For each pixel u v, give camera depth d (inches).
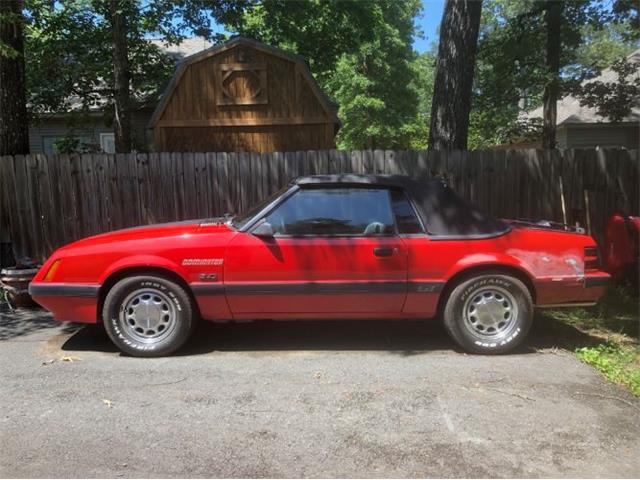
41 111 496.7
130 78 499.2
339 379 163.3
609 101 534.3
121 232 196.2
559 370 171.0
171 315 182.2
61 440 127.5
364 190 185.5
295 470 115.1
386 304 182.9
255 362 178.5
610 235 259.6
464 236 181.6
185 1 473.4
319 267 179.5
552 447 124.3
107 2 419.8
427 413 140.6
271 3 527.2
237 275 179.5
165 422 136.2
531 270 181.8
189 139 376.2
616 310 238.5
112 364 177.2
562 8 486.0
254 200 280.5
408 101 1157.1
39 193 277.1
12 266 276.2
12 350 191.8
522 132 665.0
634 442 126.9
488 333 184.9
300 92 373.4
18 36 303.7
